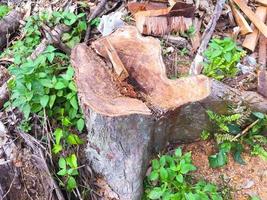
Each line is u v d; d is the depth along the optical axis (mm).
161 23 1576
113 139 1211
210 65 1437
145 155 1276
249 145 1425
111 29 1577
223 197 1337
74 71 1259
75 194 1328
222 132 1383
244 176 1378
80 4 1755
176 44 1585
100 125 1189
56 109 1407
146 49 1258
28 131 1396
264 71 1447
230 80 1465
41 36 1679
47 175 1326
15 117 1431
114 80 1184
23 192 1350
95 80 1168
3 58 1649
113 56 1211
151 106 1160
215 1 1745
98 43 1260
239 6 1688
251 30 1622
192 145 1411
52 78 1393
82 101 1157
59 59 1526
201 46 1545
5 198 1332
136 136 1206
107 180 1326
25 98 1353
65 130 1396
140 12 1586
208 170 1379
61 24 1653
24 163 1356
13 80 1474
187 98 1155
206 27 1631
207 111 1317
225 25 1686
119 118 1153
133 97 1168
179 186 1301
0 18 1817
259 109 1369
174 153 1381
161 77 1202
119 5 1752
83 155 1371
